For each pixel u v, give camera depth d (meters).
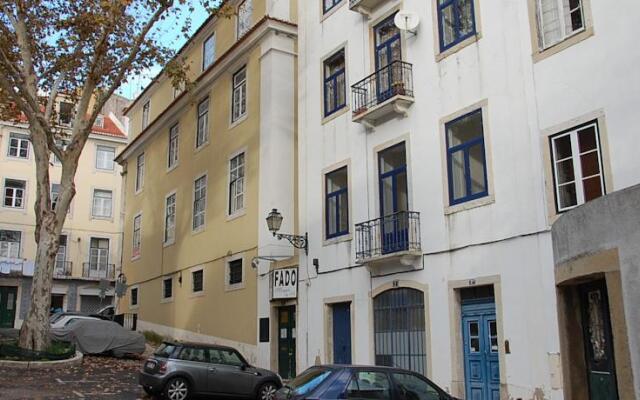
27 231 39.69
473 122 13.38
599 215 8.59
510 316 11.78
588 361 9.91
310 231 17.61
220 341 21.00
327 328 16.47
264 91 20.28
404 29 14.87
